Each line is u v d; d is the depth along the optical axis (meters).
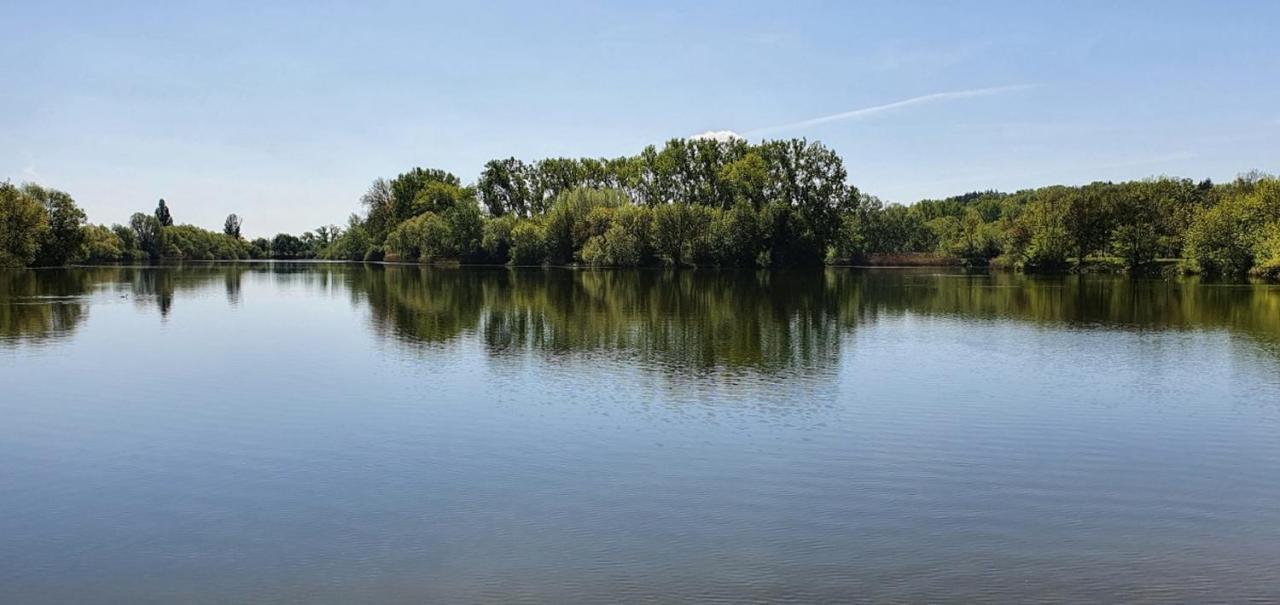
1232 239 89.88
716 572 12.05
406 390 25.03
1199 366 30.09
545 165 145.38
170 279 90.25
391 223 166.50
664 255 116.25
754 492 15.65
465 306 53.69
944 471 17.08
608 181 142.00
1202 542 13.34
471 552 12.80
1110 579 11.90
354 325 42.28
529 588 11.54
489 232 134.12
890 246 168.25
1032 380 27.11
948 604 11.08
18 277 91.44
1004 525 14.01
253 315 47.66
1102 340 37.31
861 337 37.84
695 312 49.56
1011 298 62.19
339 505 14.93
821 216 117.50
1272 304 56.56
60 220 115.56
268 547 13.04
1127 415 22.22
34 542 13.33
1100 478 16.72
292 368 28.89
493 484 16.09
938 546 13.05
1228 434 20.28
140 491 15.77
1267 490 16.03
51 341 36.16
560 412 22.16
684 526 13.88
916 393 24.89
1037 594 11.40
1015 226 121.94
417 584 11.70
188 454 18.23
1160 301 59.38
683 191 124.94
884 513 14.58
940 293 67.56
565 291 68.69
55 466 17.38
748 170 117.06
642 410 22.41
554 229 124.69
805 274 103.81
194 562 12.50
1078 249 108.25
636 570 12.12
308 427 20.52
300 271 117.50
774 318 46.12
